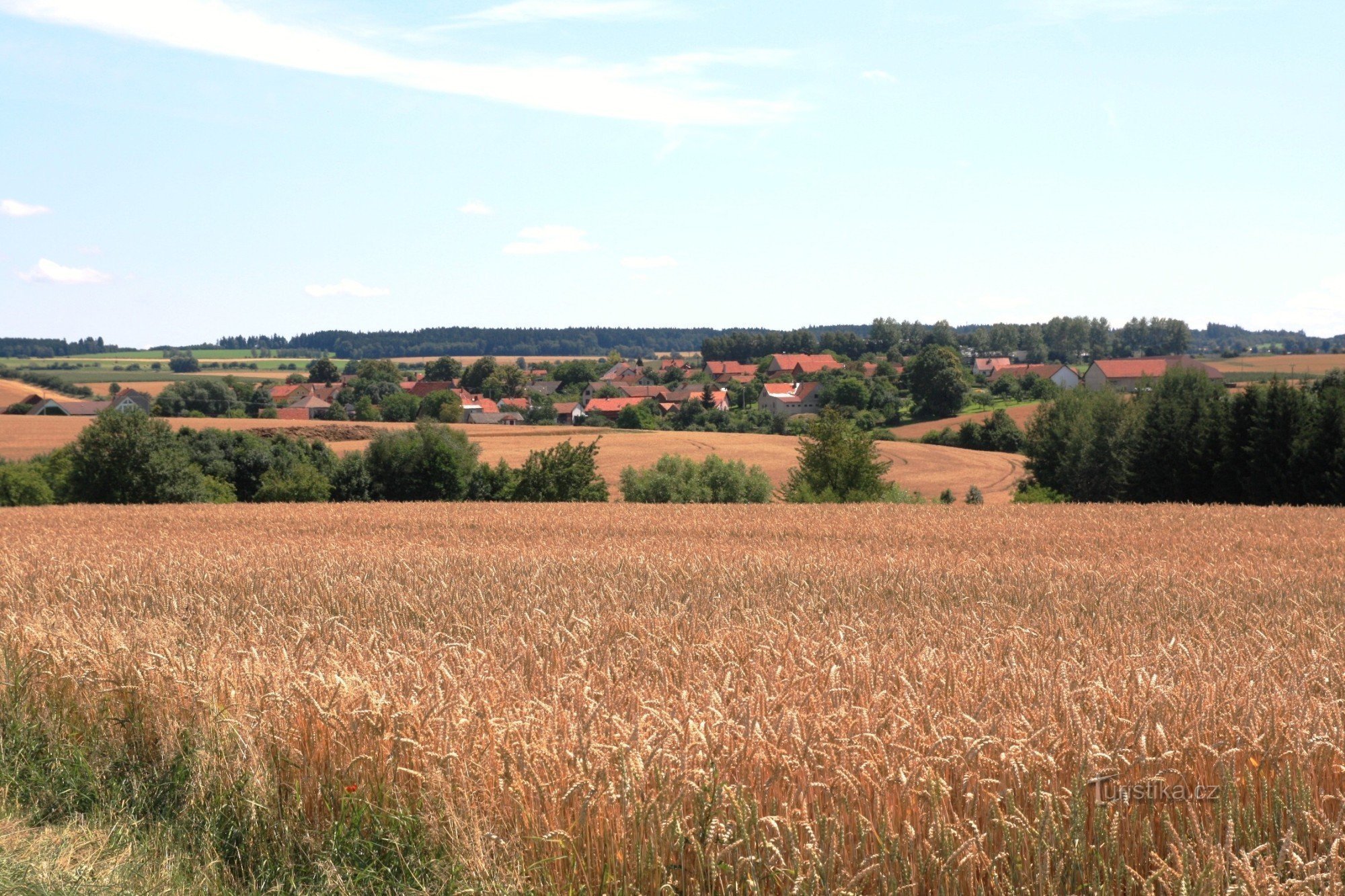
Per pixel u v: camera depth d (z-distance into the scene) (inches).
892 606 446.9
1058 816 163.5
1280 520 1048.2
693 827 168.7
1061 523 1032.8
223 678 258.8
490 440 3508.9
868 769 176.1
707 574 557.6
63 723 261.6
